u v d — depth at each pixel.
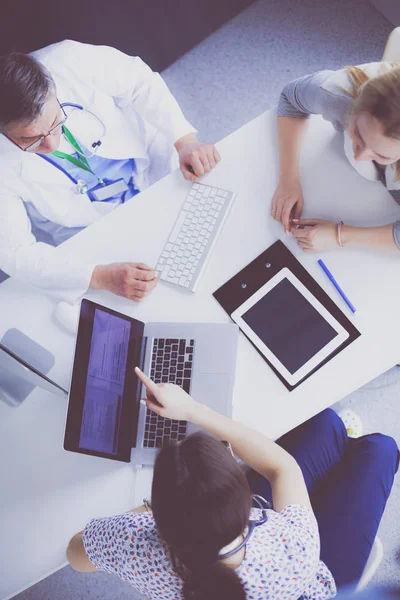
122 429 1.22
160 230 1.40
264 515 0.97
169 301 1.34
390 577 1.75
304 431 1.40
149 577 0.94
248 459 1.13
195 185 1.40
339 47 2.19
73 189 1.54
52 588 1.88
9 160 1.41
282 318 1.28
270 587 0.91
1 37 1.81
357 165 1.28
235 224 1.36
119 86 1.53
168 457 0.79
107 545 0.98
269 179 1.37
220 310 1.31
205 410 1.16
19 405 1.32
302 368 1.24
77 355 1.13
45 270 1.38
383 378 1.90
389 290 1.25
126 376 1.25
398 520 1.79
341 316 1.26
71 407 1.11
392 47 1.26
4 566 1.22
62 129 1.41
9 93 1.18
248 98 2.23
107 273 1.35
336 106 1.21
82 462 1.27
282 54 2.24
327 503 1.30
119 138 1.58
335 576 1.21
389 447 1.36
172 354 1.28
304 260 1.31
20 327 1.38
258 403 1.24
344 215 1.32
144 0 1.98
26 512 1.25
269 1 2.28
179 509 0.76
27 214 1.62
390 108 1.00
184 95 2.29
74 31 1.94
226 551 0.85
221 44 2.29
